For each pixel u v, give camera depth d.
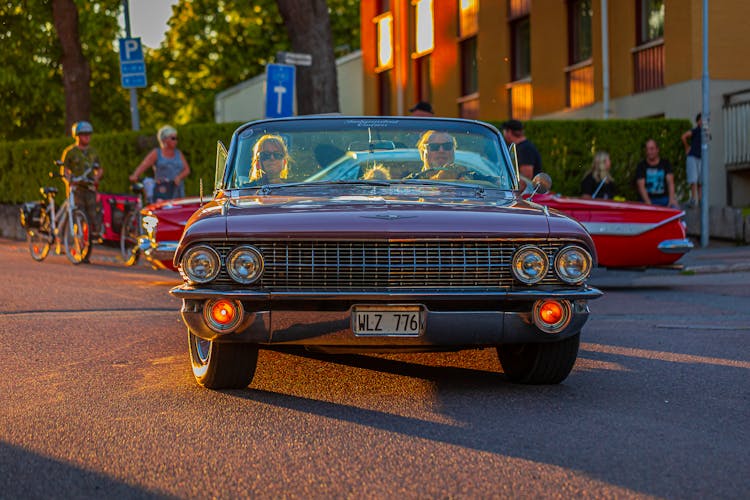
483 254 6.17
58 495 4.54
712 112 22.70
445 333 6.14
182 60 51.44
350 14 52.72
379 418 5.94
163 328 9.59
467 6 32.41
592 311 11.32
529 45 29.59
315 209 6.36
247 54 51.31
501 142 7.77
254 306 6.08
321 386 6.89
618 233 12.95
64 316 10.34
